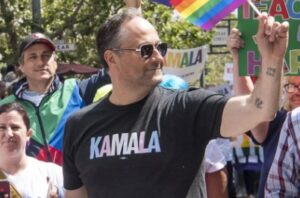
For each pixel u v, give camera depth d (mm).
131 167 3547
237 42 4328
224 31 23969
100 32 3686
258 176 8891
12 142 5324
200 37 21688
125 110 3646
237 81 4715
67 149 3873
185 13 4023
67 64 18594
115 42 3594
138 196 3529
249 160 8742
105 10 18844
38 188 5328
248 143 8727
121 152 3578
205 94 3541
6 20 17188
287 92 4895
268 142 4730
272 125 4707
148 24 3617
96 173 3648
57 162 5996
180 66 16375
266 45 3102
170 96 3643
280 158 4555
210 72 40500
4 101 6293
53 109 6098
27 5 17859
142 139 3562
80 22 18953
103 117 3699
